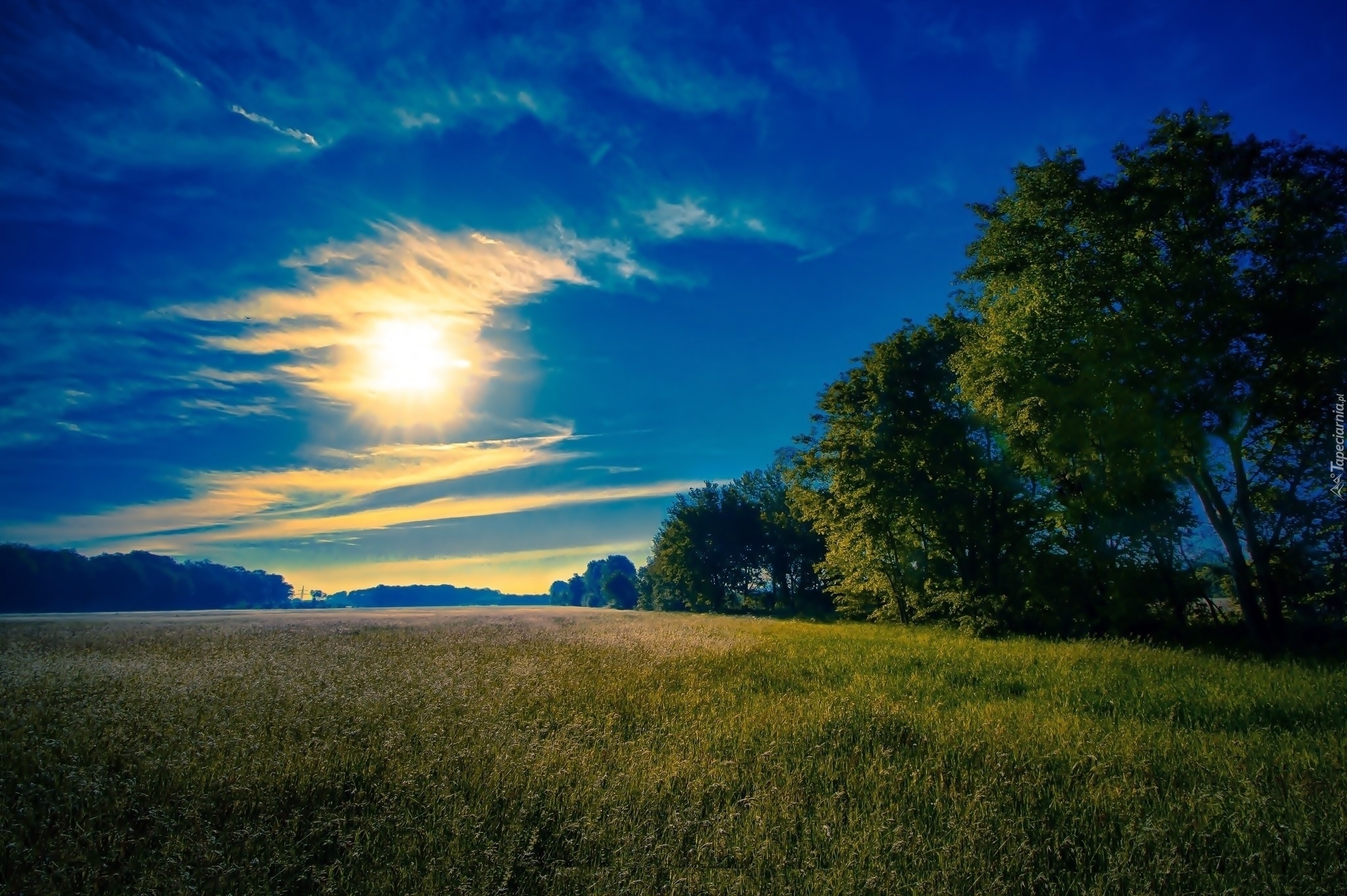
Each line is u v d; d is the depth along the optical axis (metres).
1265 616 18.55
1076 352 20.27
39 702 9.87
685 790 6.25
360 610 89.12
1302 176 18.06
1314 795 5.69
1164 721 8.56
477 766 6.84
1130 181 19.52
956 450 30.83
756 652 18.42
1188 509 22.23
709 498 87.75
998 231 21.77
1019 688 11.88
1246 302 17.83
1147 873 4.57
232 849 4.95
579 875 4.71
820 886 4.46
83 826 5.35
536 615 62.91
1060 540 25.50
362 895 4.48
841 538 38.31
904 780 6.48
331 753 7.27
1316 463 18.78
